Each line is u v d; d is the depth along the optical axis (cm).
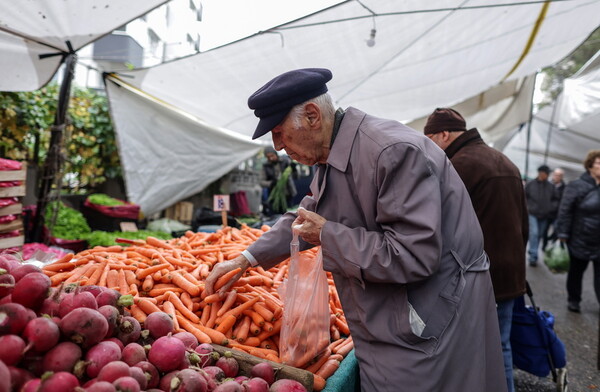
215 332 169
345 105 674
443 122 257
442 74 580
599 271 458
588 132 964
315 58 441
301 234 146
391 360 134
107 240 497
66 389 95
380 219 133
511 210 233
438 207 128
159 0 311
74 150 662
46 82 438
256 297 188
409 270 124
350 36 405
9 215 334
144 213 657
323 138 149
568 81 697
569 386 316
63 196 621
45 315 111
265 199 748
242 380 139
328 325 170
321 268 171
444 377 134
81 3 302
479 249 152
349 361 179
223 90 507
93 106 679
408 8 360
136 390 99
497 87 771
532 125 1122
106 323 114
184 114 631
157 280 200
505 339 240
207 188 873
